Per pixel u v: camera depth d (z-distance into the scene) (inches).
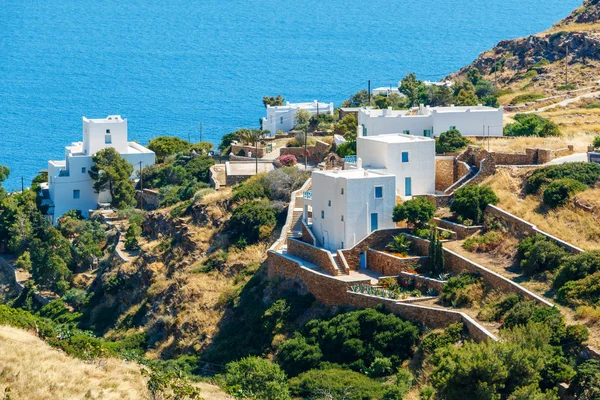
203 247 4965.6
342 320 3757.4
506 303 3531.0
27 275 5999.0
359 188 4168.3
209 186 5871.1
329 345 3720.5
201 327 4367.6
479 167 4655.5
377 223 4220.0
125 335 4694.9
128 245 5546.3
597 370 3014.3
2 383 2856.8
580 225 3919.8
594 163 4355.3
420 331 3595.0
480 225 4146.2
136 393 3011.8
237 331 4197.8
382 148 4559.5
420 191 4591.5
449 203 4448.8
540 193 4244.6
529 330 3235.7
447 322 3555.6
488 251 3971.5
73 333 3609.7
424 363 3449.8
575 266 3550.7
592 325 3289.9
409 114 5634.8
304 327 3875.5
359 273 4094.5
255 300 4315.9
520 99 7357.3
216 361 4028.1
